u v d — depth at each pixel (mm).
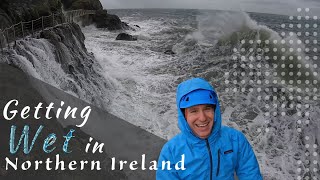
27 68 4195
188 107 1174
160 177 1288
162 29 16719
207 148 1219
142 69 7477
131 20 24875
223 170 1229
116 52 9508
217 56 7660
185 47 9523
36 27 6734
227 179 1245
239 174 1279
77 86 5141
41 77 4508
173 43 11398
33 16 6730
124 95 5754
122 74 6953
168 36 13703
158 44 11258
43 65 4934
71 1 16312
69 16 10617
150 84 6320
